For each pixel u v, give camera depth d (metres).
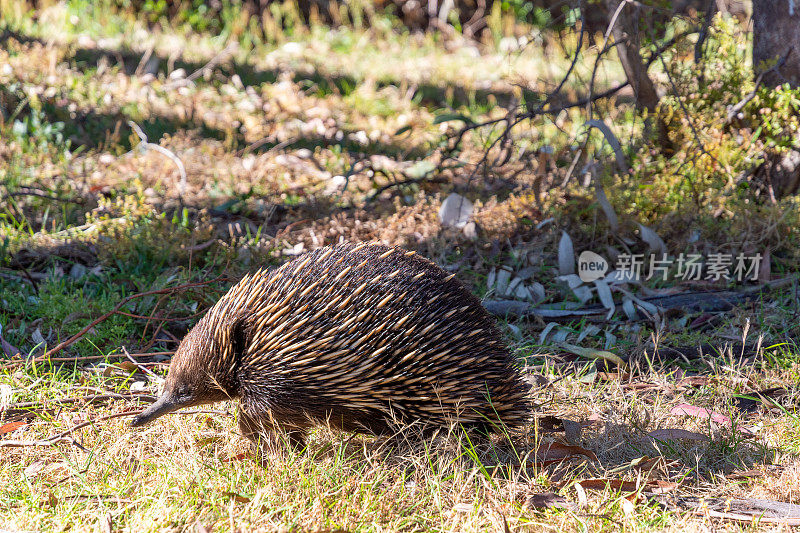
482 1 20.12
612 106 9.52
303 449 4.39
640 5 6.63
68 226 7.75
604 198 7.02
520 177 8.97
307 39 18.25
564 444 4.36
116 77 12.83
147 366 5.51
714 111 7.47
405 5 20.22
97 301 6.25
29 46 13.83
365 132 11.41
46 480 4.05
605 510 3.82
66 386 5.09
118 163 9.48
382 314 3.88
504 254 7.42
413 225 7.53
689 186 7.35
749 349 5.93
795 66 7.25
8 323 6.10
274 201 8.60
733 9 10.67
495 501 3.81
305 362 3.88
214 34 18.47
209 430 4.64
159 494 3.82
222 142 10.52
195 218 8.12
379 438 4.36
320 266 4.04
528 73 15.62
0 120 9.88
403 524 3.70
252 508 3.67
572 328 6.43
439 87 14.50
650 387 5.38
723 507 3.94
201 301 6.35
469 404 4.04
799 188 7.40
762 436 4.65
